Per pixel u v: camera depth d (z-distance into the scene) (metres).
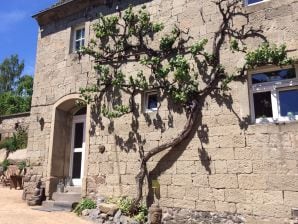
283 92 7.06
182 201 7.49
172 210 7.57
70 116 10.87
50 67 11.02
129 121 8.81
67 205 8.84
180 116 8.02
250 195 6.70
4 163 14.16
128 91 9.05
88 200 8.68
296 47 6.88
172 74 8.34
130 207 7.77
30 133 10.74
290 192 6.32
